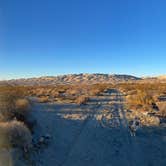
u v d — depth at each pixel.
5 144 10.46
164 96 40.19
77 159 11.98
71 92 50.53
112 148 13.92
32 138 13.02
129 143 14.95
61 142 14.06
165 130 18.52
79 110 25.28
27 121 14.90
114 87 86.25
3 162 9.52
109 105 31.23
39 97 37.00
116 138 15.77
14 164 9.73
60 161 11.55
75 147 13.59
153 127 18.98
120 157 12.70
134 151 13.66
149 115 23.16
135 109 27.05
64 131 16.27
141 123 20.17
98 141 14.94
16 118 14.25
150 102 29.09
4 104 14.74
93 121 20.22
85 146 13.90
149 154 13.38
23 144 11.22
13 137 10.95
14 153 10.35
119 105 31.44
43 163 11.02
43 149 12.41
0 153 9.96
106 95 48.28
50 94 42.47
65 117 20.84
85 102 32.03
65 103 30.70
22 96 19.95
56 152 12.53
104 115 23.28
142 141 15.49
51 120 18.55
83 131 16.92
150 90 54.12
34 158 11.17
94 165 11.46
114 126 18.86
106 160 12.17
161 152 13.82
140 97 31.00
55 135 15.00
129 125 19.25
